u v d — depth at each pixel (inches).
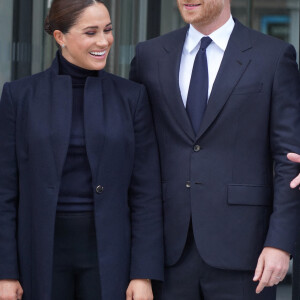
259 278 392.8
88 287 400.8
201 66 407.5
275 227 391.2
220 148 400.2
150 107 418.0
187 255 406.9
